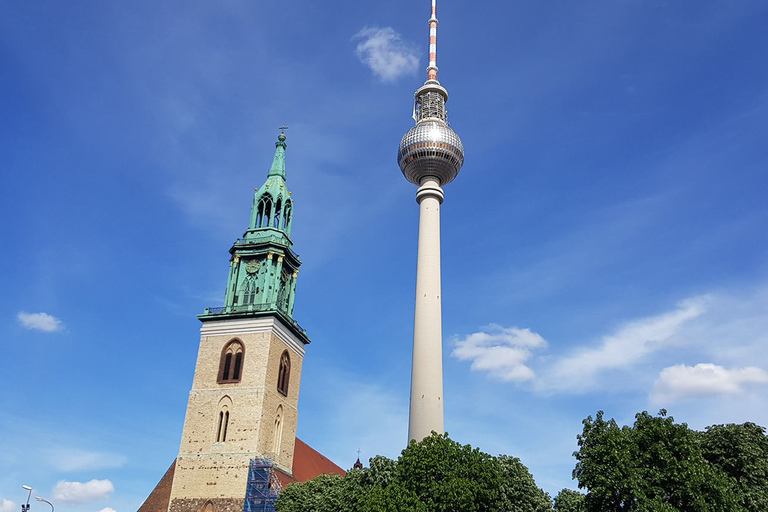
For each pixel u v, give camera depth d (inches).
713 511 1888.5
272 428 3307.1
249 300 3538.4
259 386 3248.0
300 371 3708.2
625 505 1967.3
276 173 3919.8
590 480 2028.8
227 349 3417.8
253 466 3046.3
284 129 4114.2
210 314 3508.9
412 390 3142.2
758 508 2113.7
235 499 2994.6
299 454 3885.3
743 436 2326.5
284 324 3558.1
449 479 2068.2
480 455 2234.3
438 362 3191.4
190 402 3302.2
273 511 2898.6
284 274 3732.8
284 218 3816.4
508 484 2497.5
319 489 2746.1
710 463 2209.6
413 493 2050.9
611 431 2081.7
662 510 1817.2
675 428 2052.2
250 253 3636.8
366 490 2370.8
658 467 1984.5
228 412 3233.3
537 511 2566.4
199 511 3014.3
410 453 2214.6
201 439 3189.0
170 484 3206.2
